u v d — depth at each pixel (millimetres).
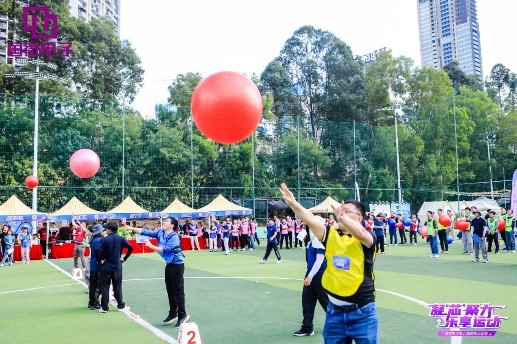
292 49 58594
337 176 40250
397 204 40031
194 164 35469
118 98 47219
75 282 13305
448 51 169000
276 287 11242
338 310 3607
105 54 45656
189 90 46250
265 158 39094
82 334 6918
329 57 56906
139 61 48375
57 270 17219
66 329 7273
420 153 46000
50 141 32375
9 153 31594
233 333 6715
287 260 18922
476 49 165500
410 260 17219
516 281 11422
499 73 67375
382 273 13305
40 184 31406
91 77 45219
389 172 42094
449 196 44562
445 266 14969
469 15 165125
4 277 15258
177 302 7285
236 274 14180
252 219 32125
